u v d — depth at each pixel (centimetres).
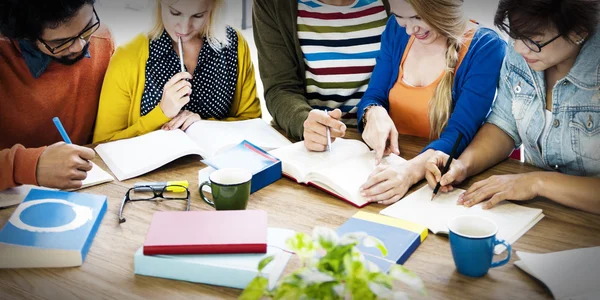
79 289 114
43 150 152
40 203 138
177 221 127
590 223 138
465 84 184
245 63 223
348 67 217
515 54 167
